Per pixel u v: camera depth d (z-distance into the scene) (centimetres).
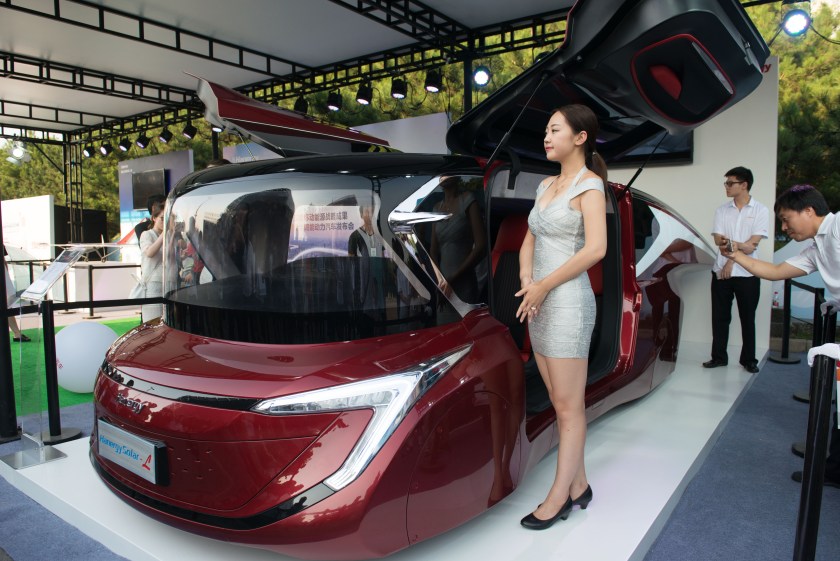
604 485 232
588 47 198
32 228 1202
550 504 195
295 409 148
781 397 380
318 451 147
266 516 146
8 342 307
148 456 165
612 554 179
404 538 154
